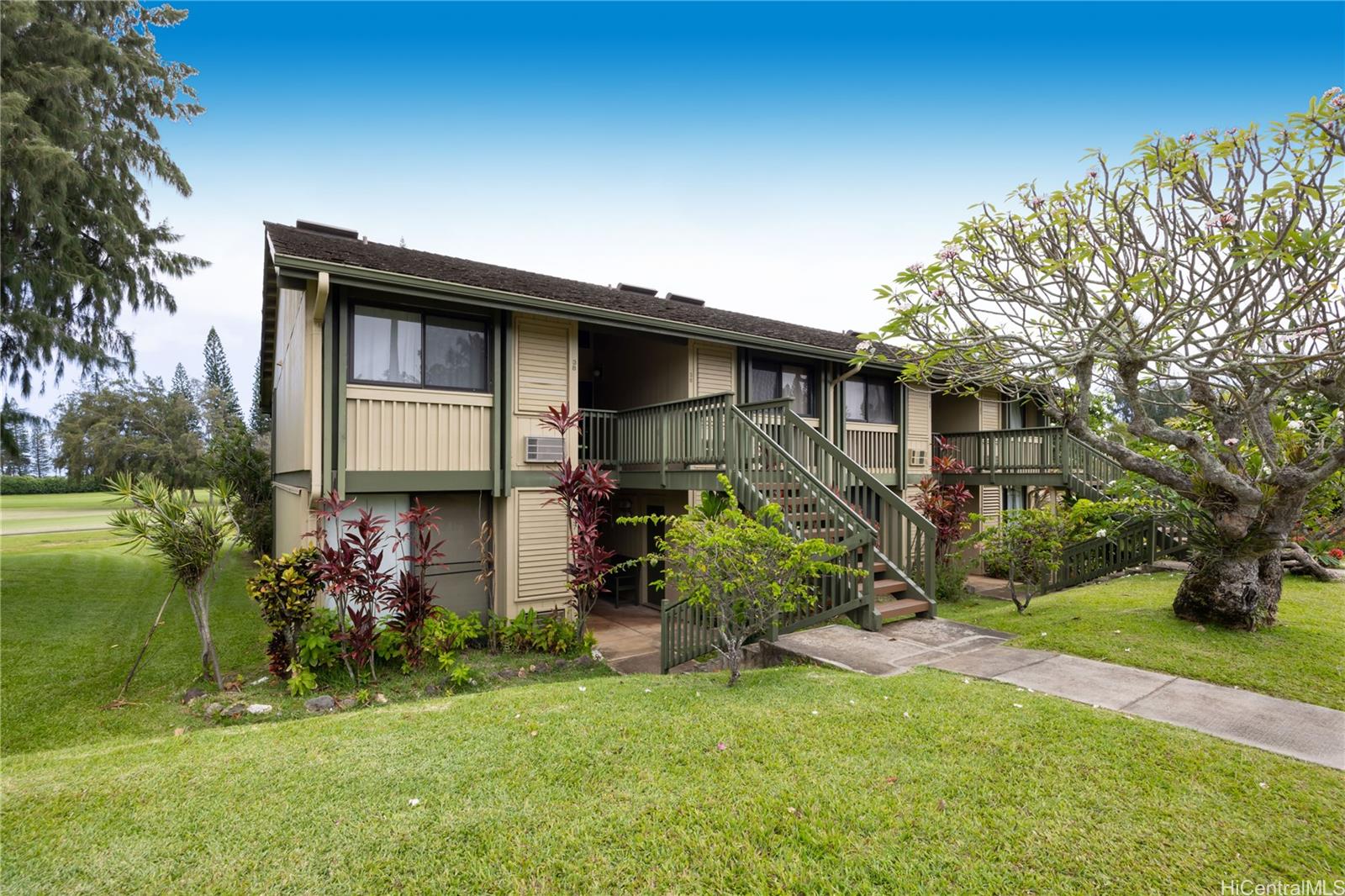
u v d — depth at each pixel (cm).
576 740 391
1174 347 547
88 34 1082
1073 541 1027
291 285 706
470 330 831
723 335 972
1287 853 264
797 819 295
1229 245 493
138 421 3353
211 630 843
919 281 653
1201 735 382
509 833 287
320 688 635
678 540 572
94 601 1010
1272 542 583
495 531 865
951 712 421
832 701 448
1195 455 580
